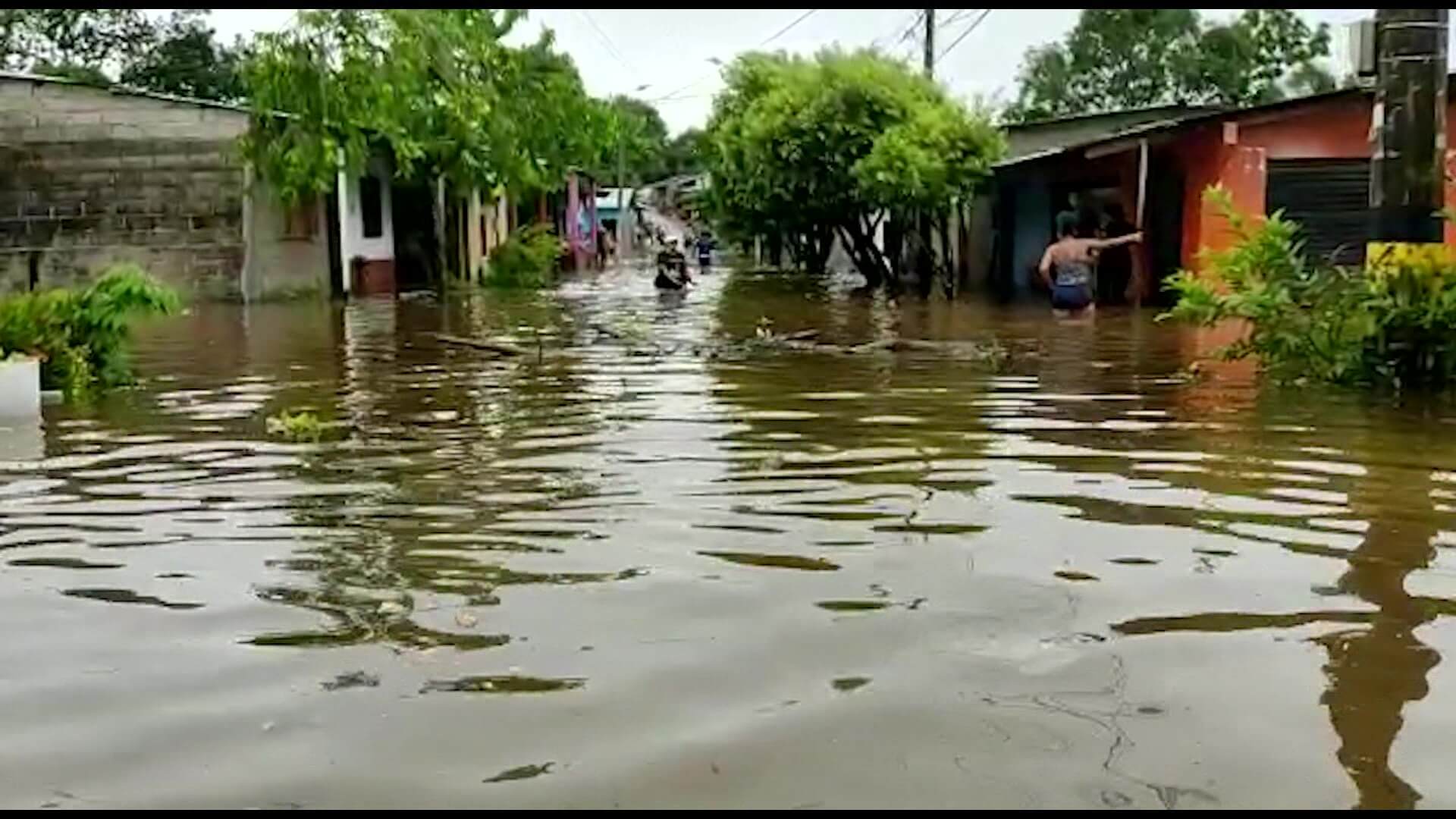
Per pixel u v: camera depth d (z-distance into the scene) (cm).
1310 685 376
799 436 816
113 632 434
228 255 2305
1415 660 397
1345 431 821
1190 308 1115
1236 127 1855
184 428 871
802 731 345
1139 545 535
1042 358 1285
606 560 516
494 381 1122
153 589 485
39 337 1028
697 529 568
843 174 2584
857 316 1900
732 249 5647
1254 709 358
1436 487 651
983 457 740
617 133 4409
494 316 1953
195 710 364
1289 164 1867
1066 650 406
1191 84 4572
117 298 1099
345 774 322
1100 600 459
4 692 380
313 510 614
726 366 1237
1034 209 2705
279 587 486
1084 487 653
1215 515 589
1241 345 1131
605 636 423
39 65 3862
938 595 466
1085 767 322
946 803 303
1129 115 2944
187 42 4094
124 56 4012
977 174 2397
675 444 788
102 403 997
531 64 2927
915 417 891
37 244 2333
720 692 372
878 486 657
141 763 330
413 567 510
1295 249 1252
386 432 847
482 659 403
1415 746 334
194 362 1301
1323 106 1842
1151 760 326
